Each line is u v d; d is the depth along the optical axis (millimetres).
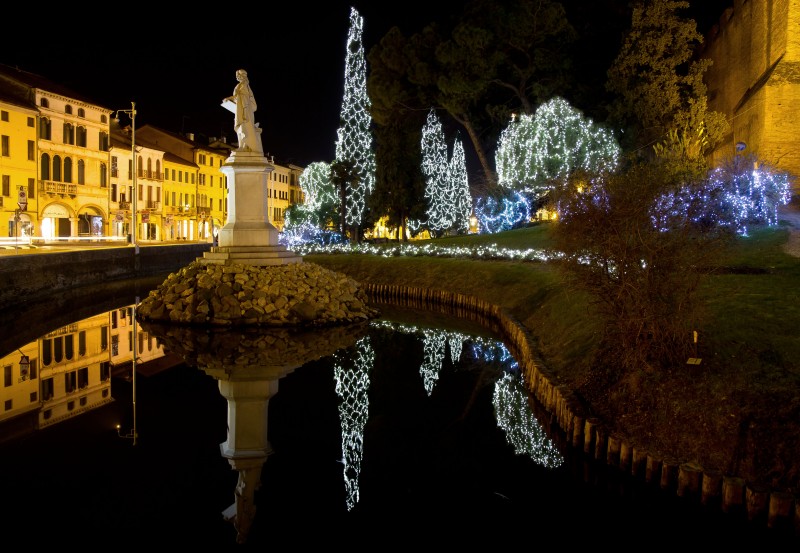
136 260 50688
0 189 56281
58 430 13688
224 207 102812
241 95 27406
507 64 51500
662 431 10961
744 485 9359
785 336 12172
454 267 37438
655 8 41031
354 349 22250
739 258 19984
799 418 9898
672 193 13359
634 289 12195
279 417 14562
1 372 19281
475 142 54500
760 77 36281
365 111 54656
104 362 20359
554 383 14328
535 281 27859
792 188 33312
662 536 9508
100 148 69625
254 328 25281
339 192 60312
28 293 33188
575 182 13992
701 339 12453
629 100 41938
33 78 62938
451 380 18438
